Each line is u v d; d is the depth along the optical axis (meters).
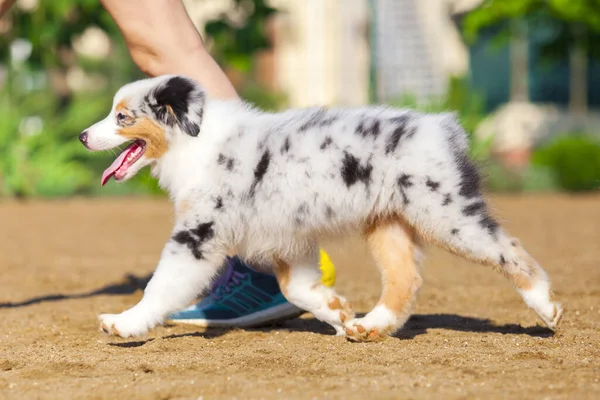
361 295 12.03
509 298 11.58
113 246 17.84
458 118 8.71
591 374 7.26
